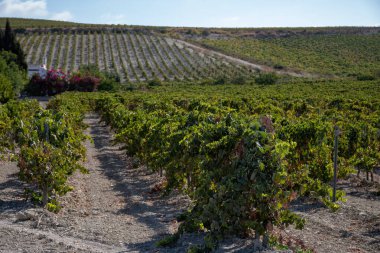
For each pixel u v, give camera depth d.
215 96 26.55
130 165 14.72
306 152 9.98
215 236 6.07
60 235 7.23
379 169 13.69
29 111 18.36
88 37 93.44
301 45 97.06
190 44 93.38
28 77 61.19
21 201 9.48
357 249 6.61
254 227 5.89
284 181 5.80
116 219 8.39
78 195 10.22
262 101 23.73
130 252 6.40
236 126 6.55
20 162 8.95
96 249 6.45
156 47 86.62
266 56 85.44
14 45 66.38
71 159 10.02
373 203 9.58
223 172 6.42
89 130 26.34
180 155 9.44
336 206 8.26
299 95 29.22
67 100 27.91
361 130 12.14
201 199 6.57
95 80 50.50
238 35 109.25
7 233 7.02
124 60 75.94
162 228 7.70
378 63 78.00
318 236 7.24
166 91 42.38
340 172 10.77
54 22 127.88
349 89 36.12
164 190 10.59
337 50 90.62
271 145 6.05
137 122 14.12
